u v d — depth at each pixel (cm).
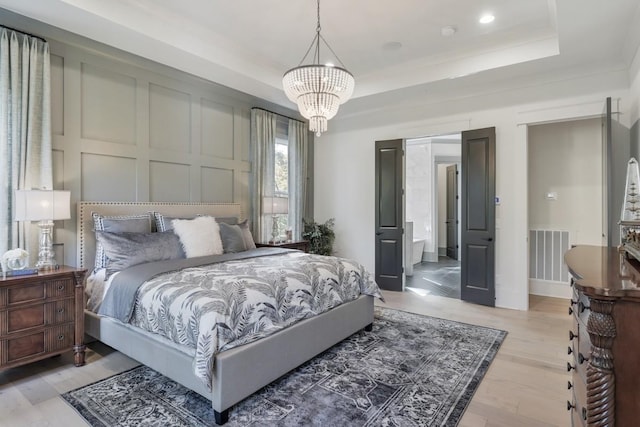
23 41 278
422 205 803
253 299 221
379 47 381
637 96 311
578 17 271
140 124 367
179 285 229
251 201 496
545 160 484
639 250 158
